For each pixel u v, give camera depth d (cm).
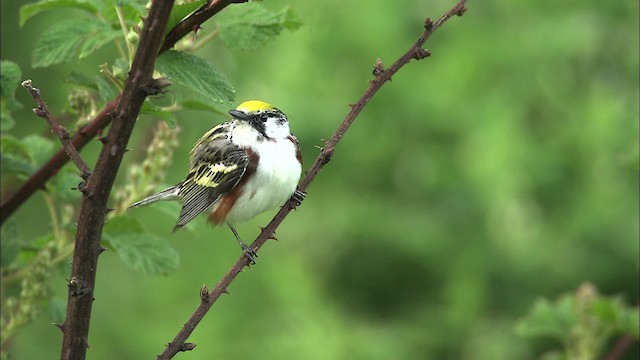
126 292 1659
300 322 1636
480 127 1642
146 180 668
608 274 1625
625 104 1653
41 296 604
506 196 1628
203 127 1566
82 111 571
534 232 1639
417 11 1681
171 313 1645
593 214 1619
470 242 1650
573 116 1658
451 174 1667
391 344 1633
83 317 395
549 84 1680
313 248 1705
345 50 1662
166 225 1666
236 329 1642
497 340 1611
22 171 590
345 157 1684
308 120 1612
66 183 614
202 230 1680
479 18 1717
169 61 413
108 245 592
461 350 1639
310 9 1662
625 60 1688
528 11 1706
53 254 628
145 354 1623
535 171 1625
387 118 1684
